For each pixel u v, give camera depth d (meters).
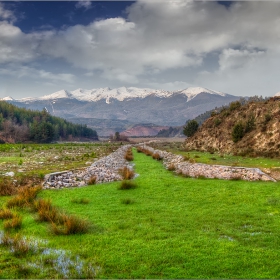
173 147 68.94
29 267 6.70
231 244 7.97
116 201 13.16
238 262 6.94
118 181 19.12
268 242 8.16
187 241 8.22
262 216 10.59
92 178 18.61
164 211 11.43
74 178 19.20
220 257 7.21
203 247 7.80
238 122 43.94
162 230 9.19
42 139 128.88
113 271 6.60
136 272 6.53
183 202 12.88
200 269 6.64
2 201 13.31
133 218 10.51
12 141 122.06
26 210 11.63
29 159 32.06
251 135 40.56
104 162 30.06
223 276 6.36
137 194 14.62
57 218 9.95
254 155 32.44
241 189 15.42
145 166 28.52
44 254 7.45
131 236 8.64
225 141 46.34
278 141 34.19
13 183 16.67
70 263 6.97
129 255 7.37
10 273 6.49
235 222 9.95
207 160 31.27
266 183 17.38
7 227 9.28
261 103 47.50
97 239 8.42
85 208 11.95
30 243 8.07
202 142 54.38
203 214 10.96
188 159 31.48
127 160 35.31
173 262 7.00
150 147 74.94
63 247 7.89
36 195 14.37
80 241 8.29
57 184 17.30
